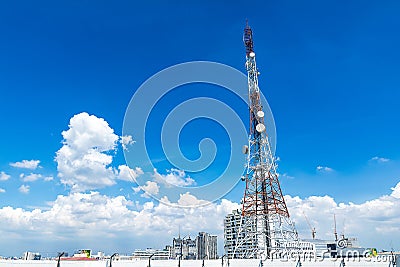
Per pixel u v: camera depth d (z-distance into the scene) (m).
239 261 94.50
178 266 88.44
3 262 75.00
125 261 84.12
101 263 80.50
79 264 79.06
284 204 118.50
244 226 119.88
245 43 130.88
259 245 114.38
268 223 116.19
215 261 92.06
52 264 77.25
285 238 115.56
